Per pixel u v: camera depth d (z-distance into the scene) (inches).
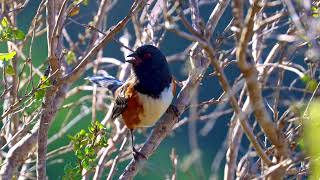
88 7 626.5
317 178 267.1
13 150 415.8
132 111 461.4
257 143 295.3
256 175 339.0
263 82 378.3
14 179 443.8
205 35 300.8
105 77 514.3
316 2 367.2
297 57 425.4
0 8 459.8
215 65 273.4
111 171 413.4
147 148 402.3
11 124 456.8
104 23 495.5
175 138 692.7
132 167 394.6
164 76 457.1
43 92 369.1
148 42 490.9
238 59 265.3
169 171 501.0
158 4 458.3
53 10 385.4
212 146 638.5
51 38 376.8
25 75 513.7
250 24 259.3
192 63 394.3
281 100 388.5
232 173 393.1
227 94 277.4
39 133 376.8
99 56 528.1
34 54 745.6
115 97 473.1
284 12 308.2
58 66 377.7
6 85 405.1
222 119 639.8
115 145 467.5
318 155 263.3
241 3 263.1
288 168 311.9
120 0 640.4
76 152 392.2
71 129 690.2
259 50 407.2
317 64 342.6
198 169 349.4
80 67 363.9
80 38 510.9
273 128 285.9
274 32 435.2
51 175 673.6
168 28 272.2
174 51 698.8
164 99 456.1
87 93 666.2
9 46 442.0
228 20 564.7
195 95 372.8
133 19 488.1
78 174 390.3
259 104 277.3
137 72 458.0
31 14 673.6
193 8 374.3
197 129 630.5
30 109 486.0
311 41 278.4
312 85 323.9
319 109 269.6
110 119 504.7
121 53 679.1
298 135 329.4
